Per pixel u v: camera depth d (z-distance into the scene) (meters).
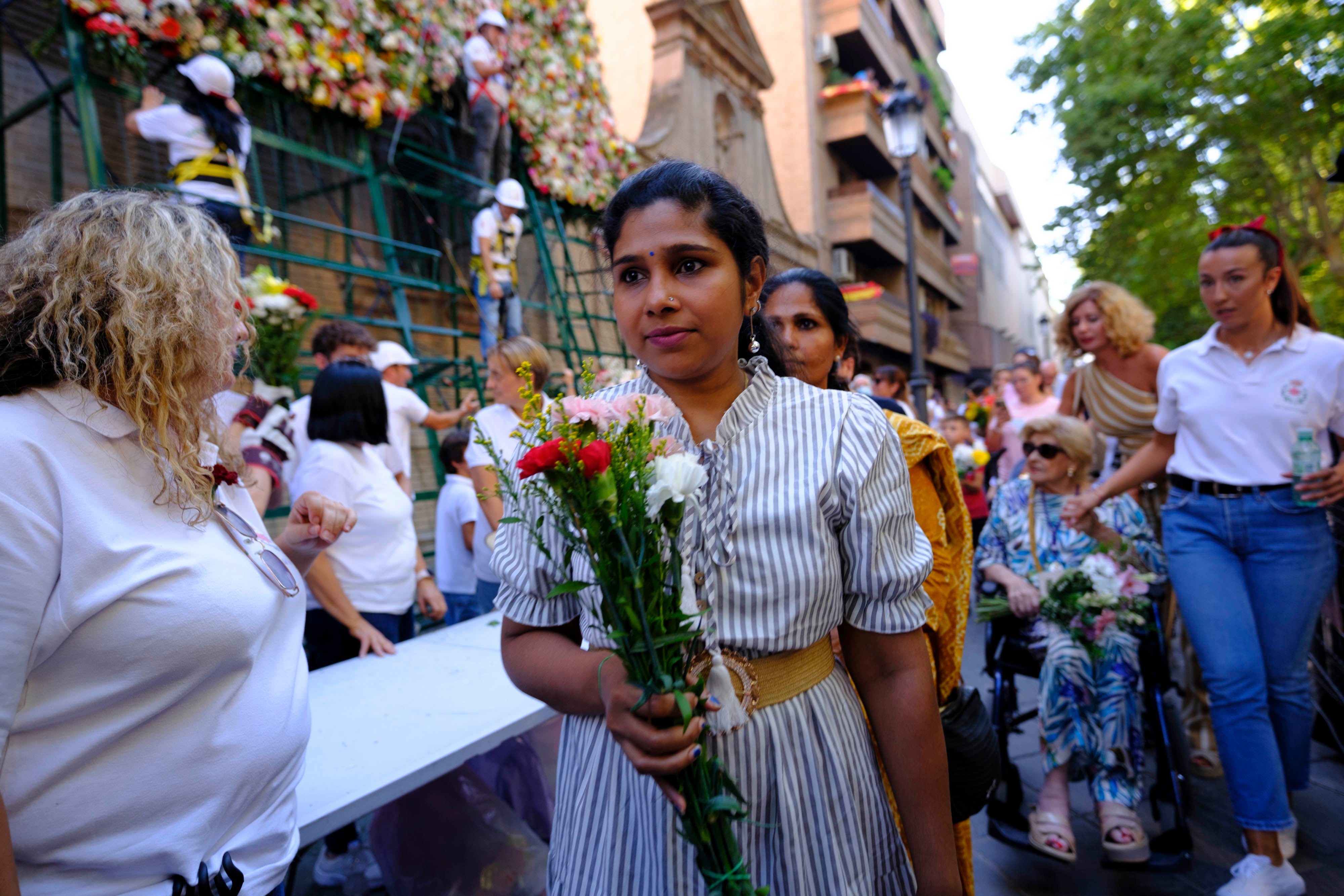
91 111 4.16
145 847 1.04
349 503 2.68
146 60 4.98
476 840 2.25
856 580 1.14
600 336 8.55
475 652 2.55
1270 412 2.50
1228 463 2.57
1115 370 3.55
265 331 3.33
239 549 1.21
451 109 7.01
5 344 1.04
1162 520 2.79
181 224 1.17
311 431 2.71
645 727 0.97
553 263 8.16
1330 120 12.86
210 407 1.27
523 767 2.76
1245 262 2.50
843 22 17.34
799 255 14.69
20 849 0.98
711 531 1.08
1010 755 3.47
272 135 5.13
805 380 1.82
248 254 4.68
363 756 1.75
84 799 1.01
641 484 0.98
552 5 7.54
